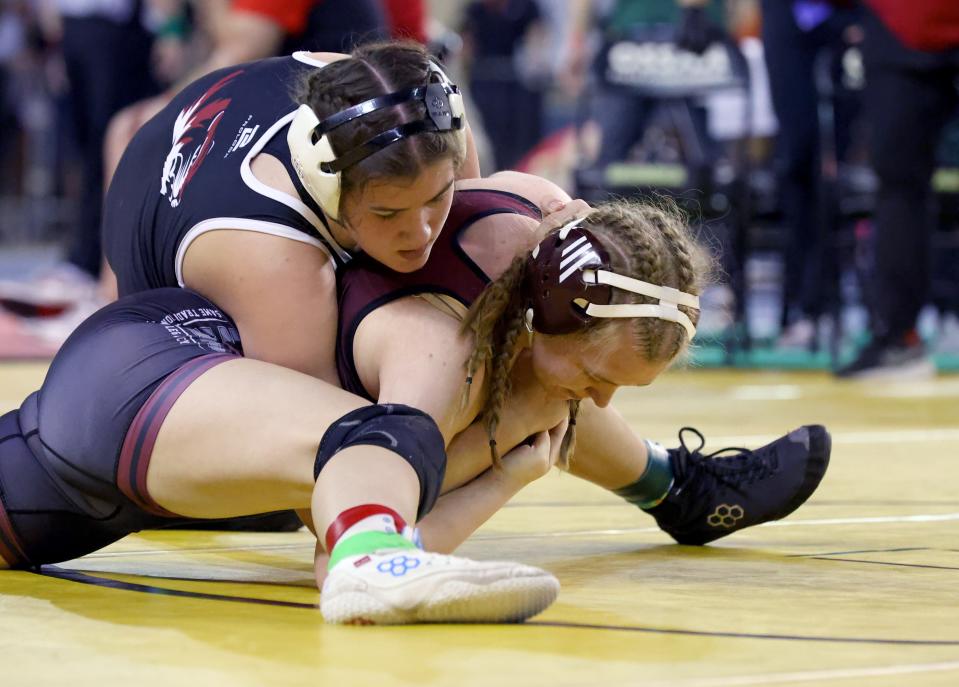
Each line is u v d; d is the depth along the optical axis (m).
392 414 4.35
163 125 5.78
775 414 11.89
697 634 3.95
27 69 29.69
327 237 5.04
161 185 5.47
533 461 5.09
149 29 19.52
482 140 24.38
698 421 11.30
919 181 14.32
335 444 4.30
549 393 4.93
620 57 16.70
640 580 4.94
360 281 4.98
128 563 5.40
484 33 25.44
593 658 3.63
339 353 4.96
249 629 4.00
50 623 4.12
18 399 12.30
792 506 5.85
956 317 19.25
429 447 4.31
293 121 4.81
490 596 3.94
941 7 13.34
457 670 3.49
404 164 4.50
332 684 3.37
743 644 3.82
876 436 10.29
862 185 16.92
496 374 4.74
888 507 6.97
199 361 4.72
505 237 4.99
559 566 5.28
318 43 10.38
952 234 16.88
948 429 10.76
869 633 3.99
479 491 5.01
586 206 5.01
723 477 5.84
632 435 5.77
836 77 15.89
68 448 4.84
